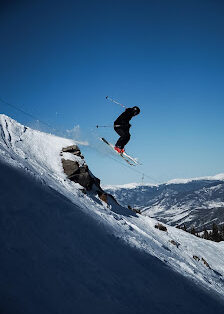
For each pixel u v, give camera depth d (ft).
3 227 16.29
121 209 60.44
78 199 39.65
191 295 24.80
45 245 17.21
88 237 22.93
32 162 42.86
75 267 17.02
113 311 14.84
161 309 18.17
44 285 13.53
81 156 55.42
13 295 11.52
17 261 14.05
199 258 55.88
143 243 36.73
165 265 30.07
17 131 54.39
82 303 13.98
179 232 71.87
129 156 36.32
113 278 18.76
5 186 21.20
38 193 24.27
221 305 26.89
